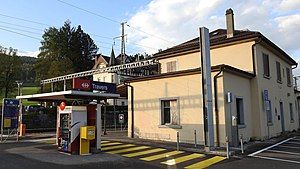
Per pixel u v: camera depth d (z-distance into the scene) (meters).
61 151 14.16
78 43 72.06
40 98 15.84
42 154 13.34
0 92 44.91
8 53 44.41
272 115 22.38
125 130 33.50
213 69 16.95
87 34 78.31
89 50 78.25
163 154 13.99
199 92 17.86
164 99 19.45
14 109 20.34
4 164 10.77
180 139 18.38
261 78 20.66
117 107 43.94
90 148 14.28
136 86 21.22
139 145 16.84
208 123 14.85
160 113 19.58
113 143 17.69
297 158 13.14
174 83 19.08
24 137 22.75
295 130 28.56
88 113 14.48
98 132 14.59
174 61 24.23
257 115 19.70
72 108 13.81
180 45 26.88
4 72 43.75
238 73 18.19
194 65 22.94
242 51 20.45
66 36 69.62
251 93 20.00
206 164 11.84
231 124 16.75
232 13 22.05
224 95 16.62
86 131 13.50
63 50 66.56
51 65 53.84
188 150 15.07
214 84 16.92
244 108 18.81
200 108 17.70
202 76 15.38
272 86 23.16
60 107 14.63
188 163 12.02
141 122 20.62
